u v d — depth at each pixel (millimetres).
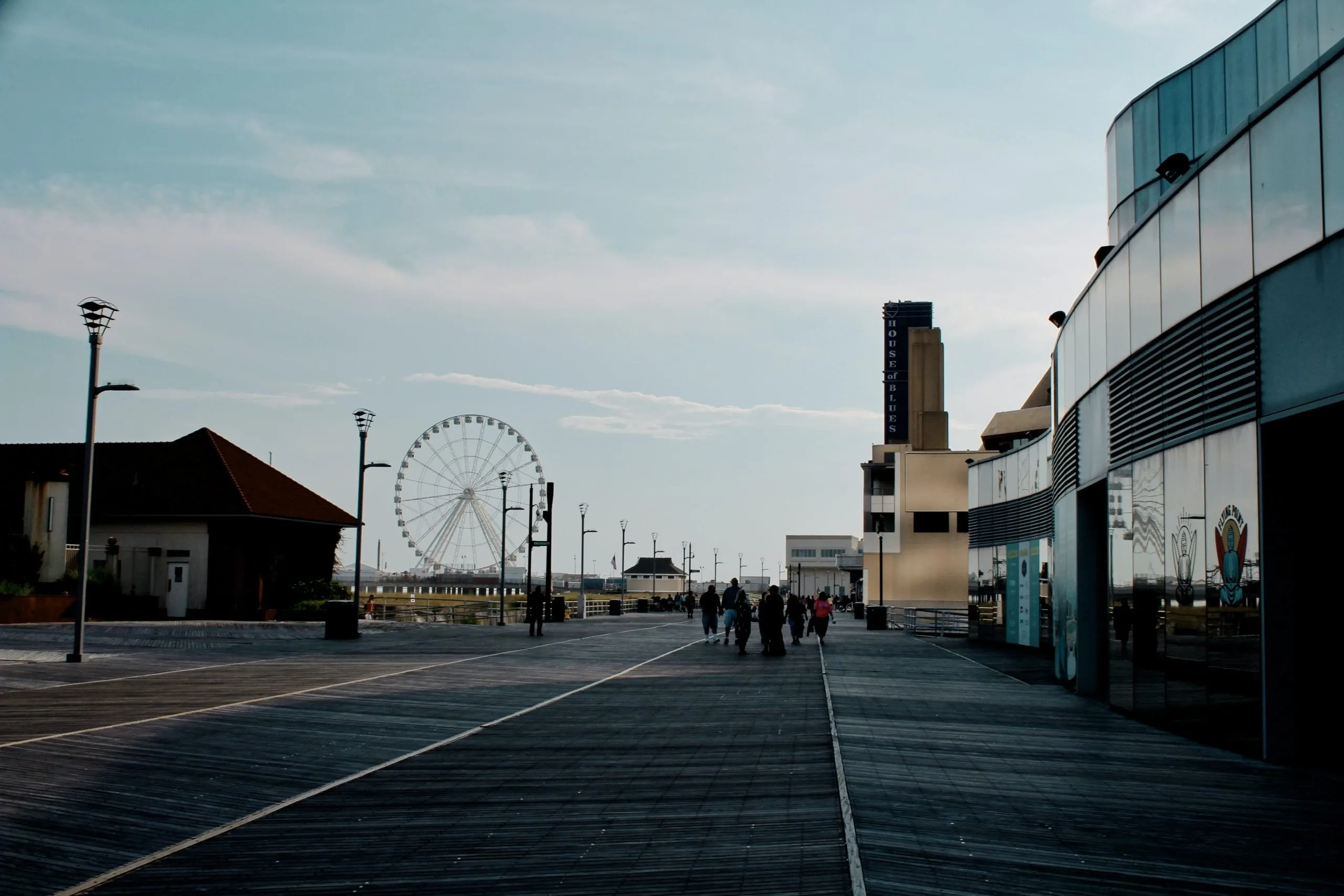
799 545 143250
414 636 40000
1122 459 17703
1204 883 7129
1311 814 9312
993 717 16266
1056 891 6902
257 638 35656
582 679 22172
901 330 190125
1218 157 13508
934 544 75812
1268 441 12109
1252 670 12203
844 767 11375
